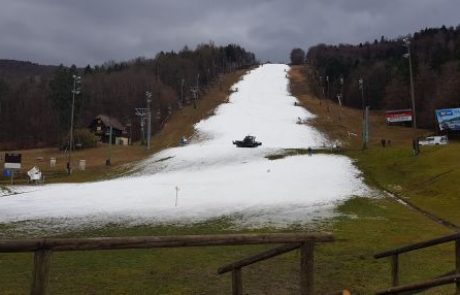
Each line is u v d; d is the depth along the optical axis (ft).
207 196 131.13
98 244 17.89
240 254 61.57
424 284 27.94
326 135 300.81
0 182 203.31
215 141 282.77
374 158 196.03
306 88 533.55
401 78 515.09
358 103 551.59
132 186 160.66
